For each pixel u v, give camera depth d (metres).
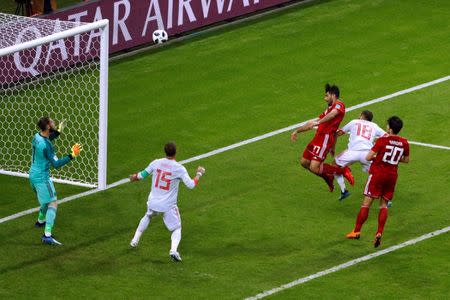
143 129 52.81
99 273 38.81
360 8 69.38
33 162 40.88
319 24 67.00
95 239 41.59
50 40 44.72
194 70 60.66
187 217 43.34
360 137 44.25
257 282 38.06
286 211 43.81
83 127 52.78
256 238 41.50
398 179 46.44
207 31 66.50
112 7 61.75
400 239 41.19
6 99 55.09
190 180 38.94
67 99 55.66
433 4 69.75
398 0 70.62
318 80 58.78
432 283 37.81
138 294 37.25
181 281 38.19
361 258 39.75
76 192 45.97
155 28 64.25
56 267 39.31
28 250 40.62
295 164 48.47
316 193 45.53
